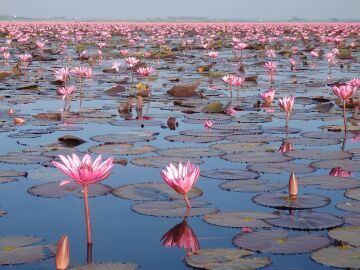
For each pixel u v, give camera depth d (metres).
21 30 41.78
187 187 3.11
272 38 31.81
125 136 5.53
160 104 8.14
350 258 2.54
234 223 3.04
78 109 7.49
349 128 6.01
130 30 46.78
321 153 4.80
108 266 2.48
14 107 7.72
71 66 15.02
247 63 16.61
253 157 4.64
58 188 3.77
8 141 5.36
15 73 12.19
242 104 7.99
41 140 5.42
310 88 9.91
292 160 4.59
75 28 51.38
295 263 2.50
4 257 2.60
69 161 2.77
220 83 11.05
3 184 3.87
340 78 11.68
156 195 3.60
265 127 6.18
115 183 3.94
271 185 3.81
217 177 4.04
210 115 6.97
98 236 2.93
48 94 9.12
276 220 3.08
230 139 5.42
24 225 3.10
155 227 3.05
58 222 3.15
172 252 2.70
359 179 3.98
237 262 2.49
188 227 3.03
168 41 30.16
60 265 2.28
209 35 36.69
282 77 12.24
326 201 3.41
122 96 9.02
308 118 6.75
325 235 2.84
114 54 19.73
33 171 4.21
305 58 18.69
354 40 30.86
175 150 4.89
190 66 15.30
